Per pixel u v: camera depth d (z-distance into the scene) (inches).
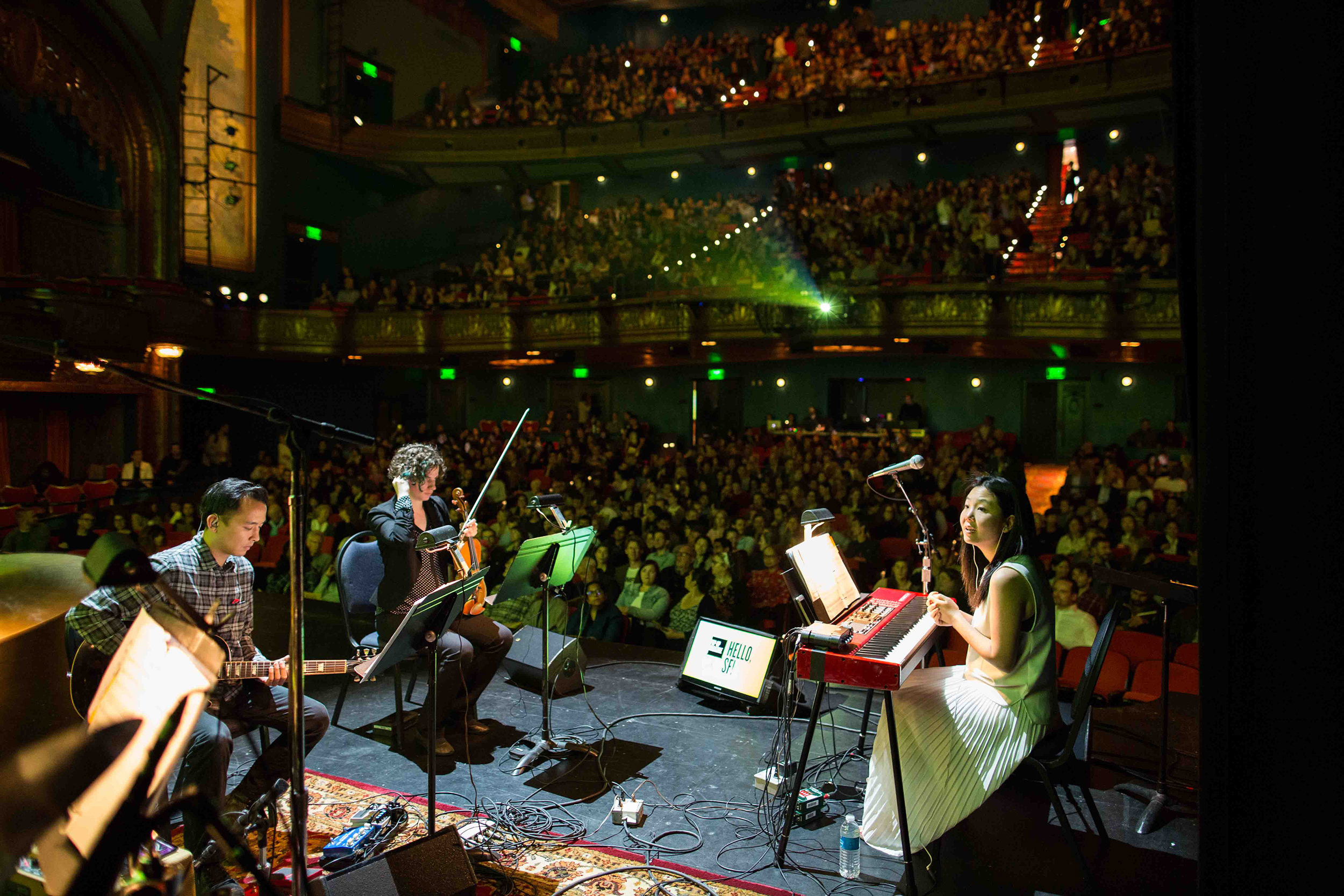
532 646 196.5
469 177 843.4
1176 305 500.1
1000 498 125.6
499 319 668.7
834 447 619.5
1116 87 616.7
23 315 433.7
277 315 653.9
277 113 722.8
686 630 285.6
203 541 121.6
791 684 139.9
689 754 161.0
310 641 231.1
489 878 118.6
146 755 57.1
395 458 156.2
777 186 771.4
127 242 602.2
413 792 143.9
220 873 111.3
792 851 127.6
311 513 426.6
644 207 770.8
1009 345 592.7
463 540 156.6
